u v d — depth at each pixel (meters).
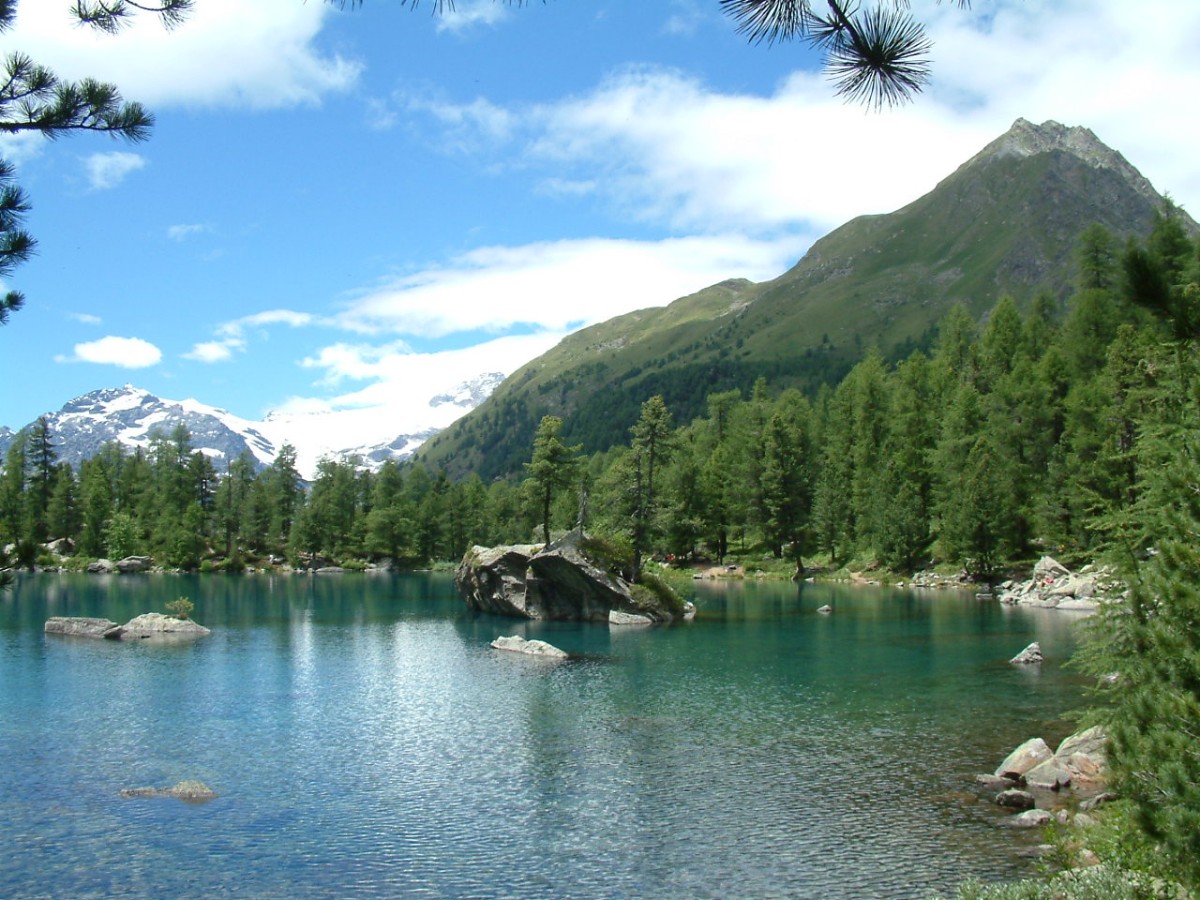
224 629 64.81
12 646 54.31
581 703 37.12
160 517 146.25
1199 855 10.91
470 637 60.00
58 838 21.61
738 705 36.28
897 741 29.81
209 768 27.59
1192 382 15.83
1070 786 24.02
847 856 19.94
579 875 19.30
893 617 67.31
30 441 155.25
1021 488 90.62
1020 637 54.66
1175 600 12.60
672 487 124.94
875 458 117.69
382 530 155.25
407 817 23.03
